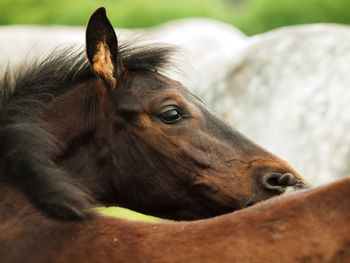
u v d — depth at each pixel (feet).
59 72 18.57
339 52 40.98
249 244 11.56
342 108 38.91
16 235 12.83
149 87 18.19
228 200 17.70
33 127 15.16
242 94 42.47
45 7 101.60
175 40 60.80
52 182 13.60
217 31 63.87
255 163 17.84
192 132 17.84
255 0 114.32
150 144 17.85
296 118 39.96
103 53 17.51
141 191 18.20
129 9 108.37
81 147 18.12
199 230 12.00
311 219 11.59
